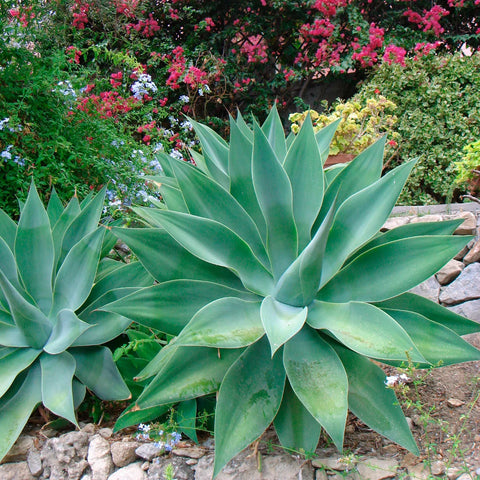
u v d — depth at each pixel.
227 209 2.24
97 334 2.29
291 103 8.20
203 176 2.18
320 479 1.87
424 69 5.90
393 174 2.02
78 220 2.56
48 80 4.04
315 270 1.92
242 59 7.77
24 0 4.29
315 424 1.89
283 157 2.57
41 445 2.20
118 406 2.42
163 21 8.07
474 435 2.03
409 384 2.42
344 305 1.93
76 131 4.22
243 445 1.77
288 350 1.93
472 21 7.70
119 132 4.82
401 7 7.77
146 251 2.09
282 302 2.07
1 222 2.66
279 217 2.17
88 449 2.11
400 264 1.98
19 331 2.24
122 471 2.03
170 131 5.62
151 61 7.33
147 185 4.11
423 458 1.93
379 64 6.86
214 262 2.00
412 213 3.69
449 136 5.37
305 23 7.73
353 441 2.07
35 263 2.44
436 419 2.14
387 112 5.77
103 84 5.79
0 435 2.02
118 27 7.33
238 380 1.89
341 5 7.12
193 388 1.92
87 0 6.96
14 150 3.56
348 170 2.25
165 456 2.05
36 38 4.49
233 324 1.88
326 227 1.77
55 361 2.22
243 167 2.30
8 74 3.82
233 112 8.14
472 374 2.45
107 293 2.35
